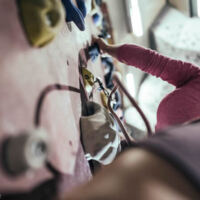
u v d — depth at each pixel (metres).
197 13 2.38
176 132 0.44
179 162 0.38
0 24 0.47
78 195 0.38
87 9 1.17
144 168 0.39
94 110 0.97
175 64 0.89
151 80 2.64
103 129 0.86
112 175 0.40
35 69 0.58
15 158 0.40
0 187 0.39
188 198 0.36
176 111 0.80
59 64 0.79
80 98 0.96
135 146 0.44
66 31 0.94
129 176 0.38
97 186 0.38
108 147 0.86
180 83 0.89
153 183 0.37
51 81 0.68
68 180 0.64
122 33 2.38
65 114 0.74
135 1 2.18
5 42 0.47
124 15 2.34
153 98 2.60
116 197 0.35
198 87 0.81
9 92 0.45
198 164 0.39
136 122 2.64
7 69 0.46
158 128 0.87
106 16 2.10
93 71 1.31
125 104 2.65
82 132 0.88
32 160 0.41
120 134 1.06
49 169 0.55
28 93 0.52
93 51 1.22
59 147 0.62
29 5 0.54
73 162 0.72
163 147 0.40
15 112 0.46
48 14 0.58
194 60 2.40
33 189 0.47
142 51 0.95
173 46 2.44
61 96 0.73
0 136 0.40
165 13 2.51
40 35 0.57
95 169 0.98
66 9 0.90
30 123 0.50
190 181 0.37
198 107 0.78
